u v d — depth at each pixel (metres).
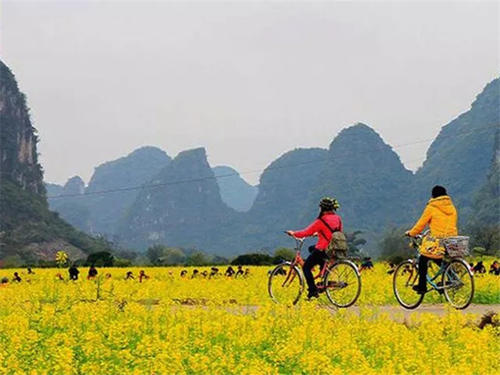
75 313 8.94
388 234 108.75
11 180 174.38
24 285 17.02
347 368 6.34
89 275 21.69
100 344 6.97
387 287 13.32
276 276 14.06
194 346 7.28
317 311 9.14
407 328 8.77
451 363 6.86
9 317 8.38
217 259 112.50
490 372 6.46
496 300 12.54
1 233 148.62
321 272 10.88
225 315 8.58
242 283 15.53
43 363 6.34
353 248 85.88
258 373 6.00
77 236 166.75
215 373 6.20
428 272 11.38
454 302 10.66
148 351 6.59
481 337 7.36
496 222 151.25
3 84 179.75
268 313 8.92
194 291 14.20
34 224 158.75
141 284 14.98
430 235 10.74
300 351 6.61
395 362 6.58
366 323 8.30
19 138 181.75
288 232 11.00
